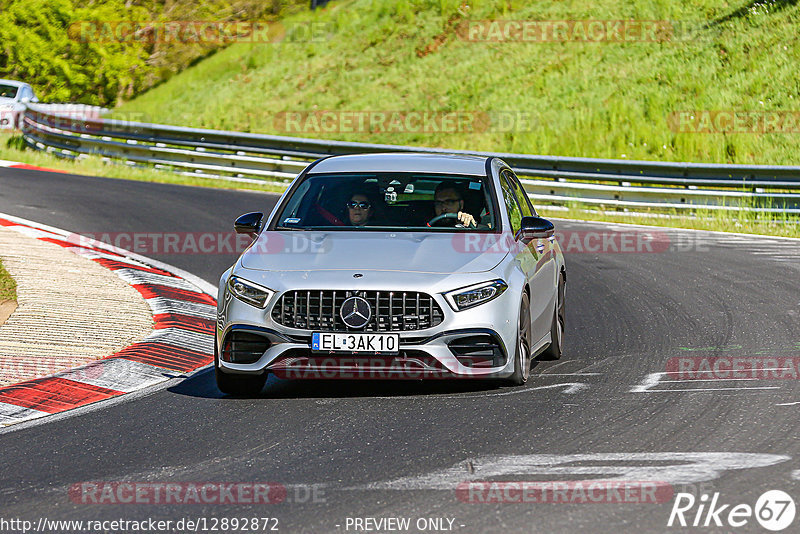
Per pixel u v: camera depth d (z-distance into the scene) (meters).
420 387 23.55
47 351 27.02
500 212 25.05
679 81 96.75
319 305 21.84
